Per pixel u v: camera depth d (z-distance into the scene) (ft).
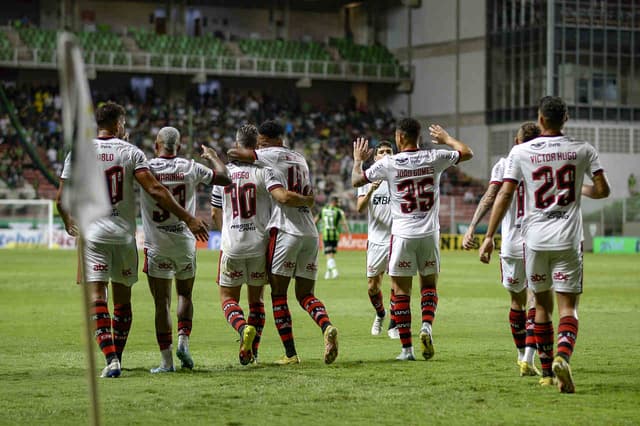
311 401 44.88
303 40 389.19
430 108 369.09
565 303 47.96
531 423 40.04
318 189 320.91
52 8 354.54
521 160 48.16
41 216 269.03
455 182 336.49
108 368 52.42
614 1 325.01
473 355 63.05
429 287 61.46
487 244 49.24
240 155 57.93
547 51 318.65
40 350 66.49
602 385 49.83
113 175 51.65
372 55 378.32
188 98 355.77
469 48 352.69
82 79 30.53
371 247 76.54
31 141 314.55
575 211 47.75
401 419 40.75
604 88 325.83
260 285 59.41
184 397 45.91
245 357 55.47
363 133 360.89
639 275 169.78
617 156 327.88
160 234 54.19
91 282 52.31
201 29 374.22
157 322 54.85
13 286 133.18
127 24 366.63
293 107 365.81
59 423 39.73
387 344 70.85
